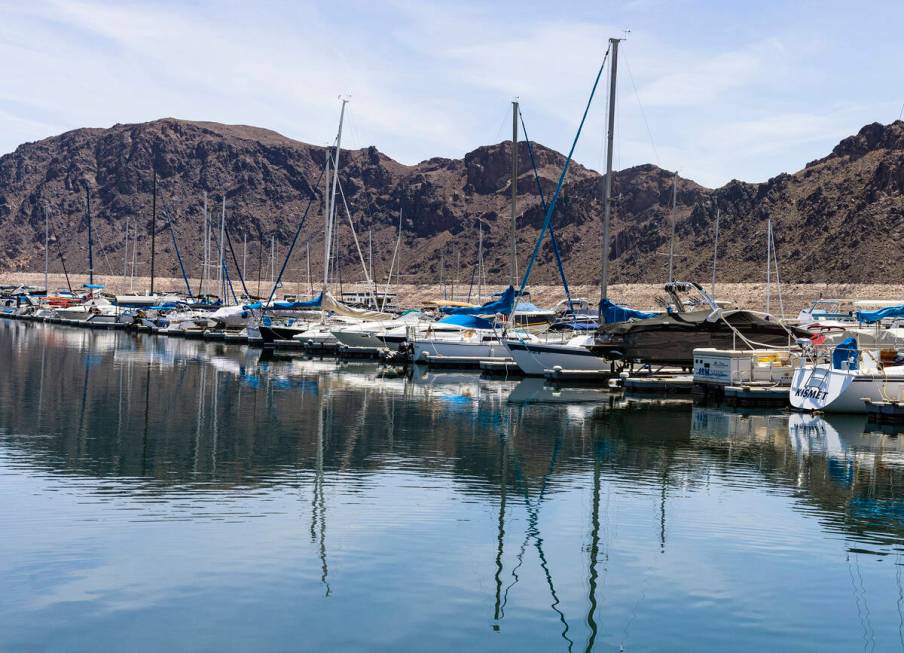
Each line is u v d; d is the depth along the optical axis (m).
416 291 196.88
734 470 23.23
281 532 17.02
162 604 13.48
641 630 13.00
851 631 13.01
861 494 20.62
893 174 185.12
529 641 12.59
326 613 13.34
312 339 61.81
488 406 35.19
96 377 43.78
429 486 21.08
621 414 33.06
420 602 13.84
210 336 75.44
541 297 175.75
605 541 16.92
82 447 25.02
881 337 45.75
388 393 39.28
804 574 15.20
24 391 37.53
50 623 12.76
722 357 37.16
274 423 30.20
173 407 33.69
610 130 45.06
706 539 17.08
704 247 197.75
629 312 44.41
